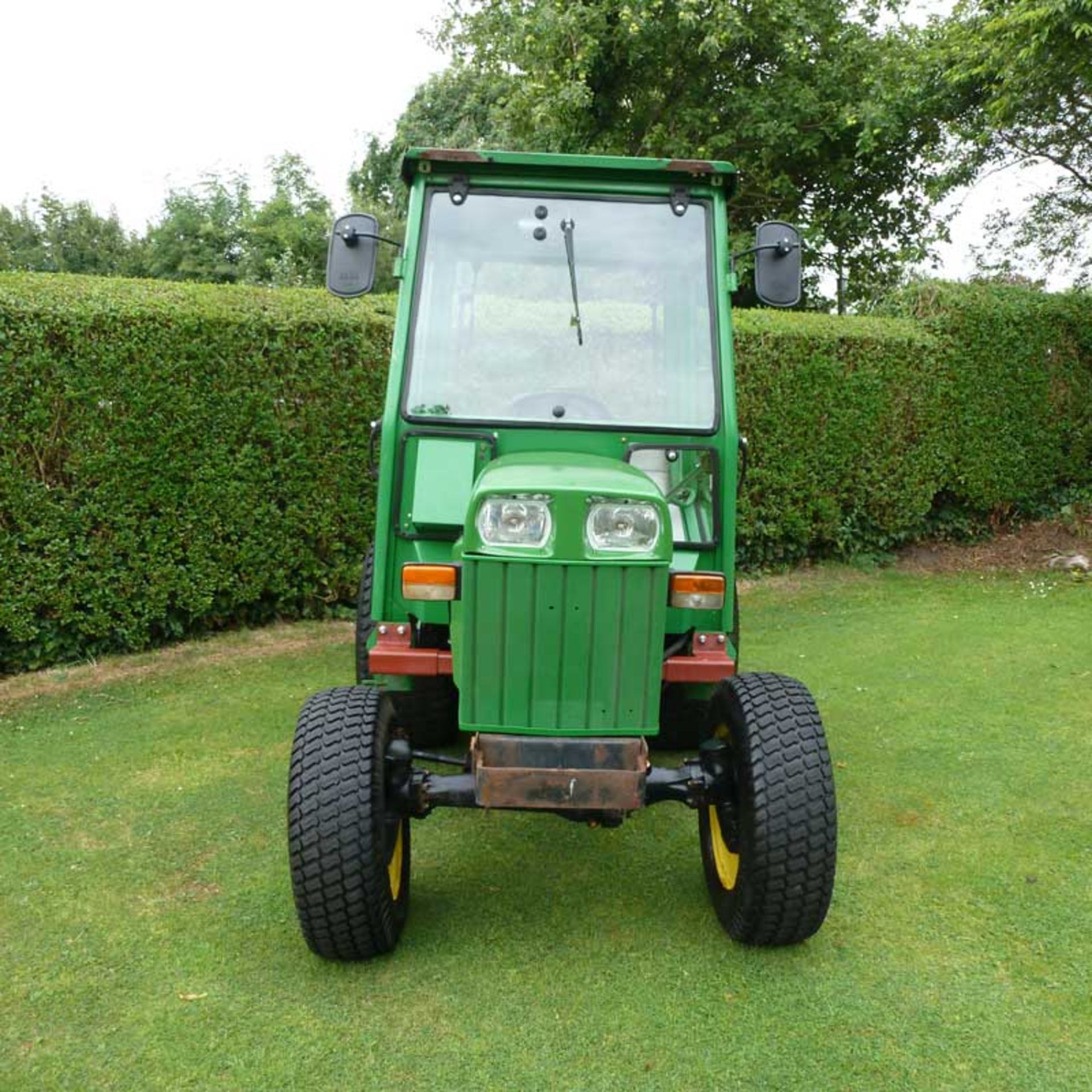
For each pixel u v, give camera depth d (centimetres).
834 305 1480
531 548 278
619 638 283
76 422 587
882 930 328
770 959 311
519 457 331
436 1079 258
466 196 372
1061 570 902
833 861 291
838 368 870
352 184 3094
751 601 801
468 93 2458
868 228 1407
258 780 446
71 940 319
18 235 2794
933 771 458
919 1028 279
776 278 364
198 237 2438
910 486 920
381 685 374
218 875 361
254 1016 282
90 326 586
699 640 337
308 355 664
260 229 2386
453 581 303
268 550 669
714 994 293
